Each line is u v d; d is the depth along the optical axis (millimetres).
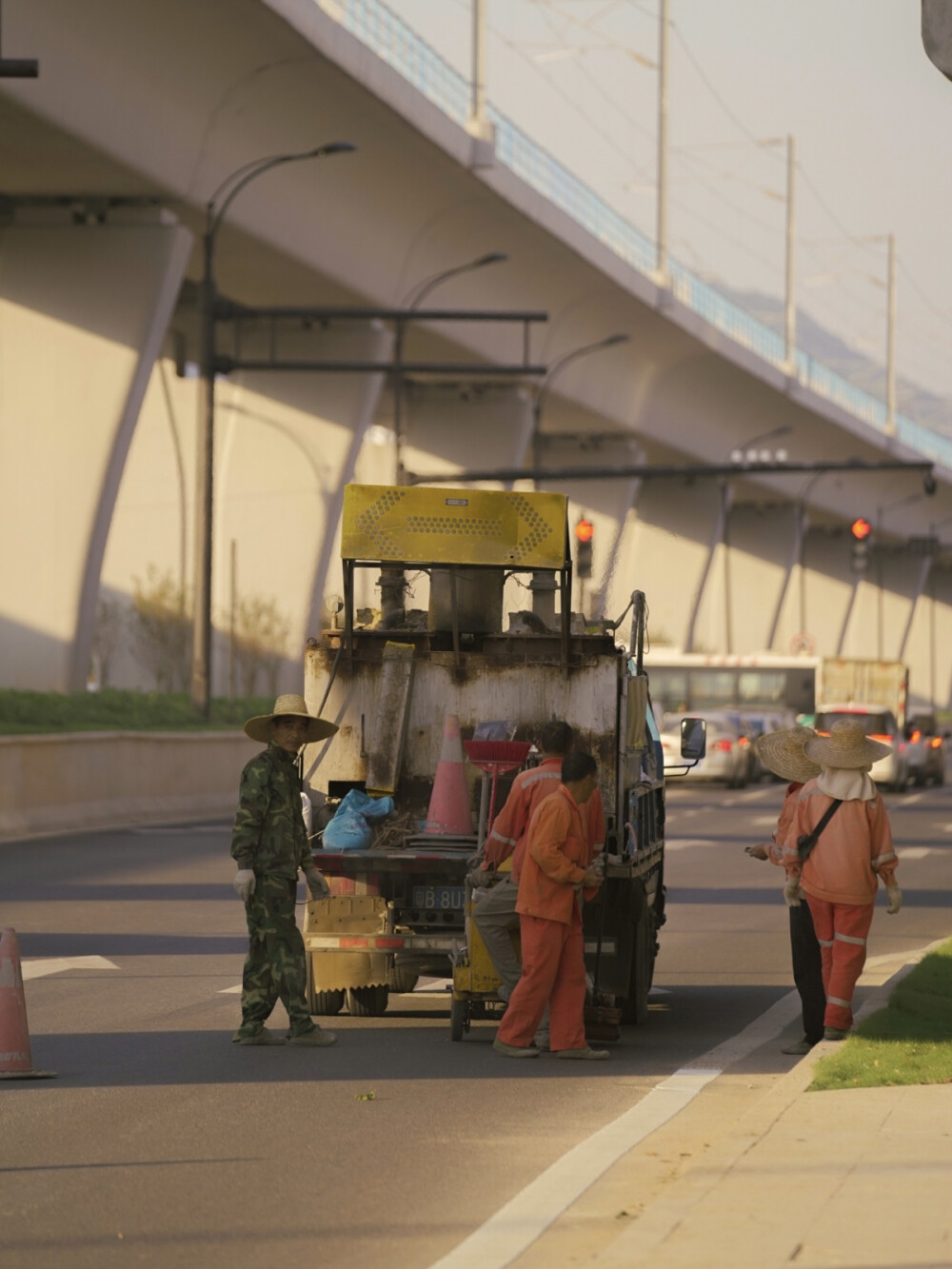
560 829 27438
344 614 34188
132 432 115250
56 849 66250
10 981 25844
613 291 172125
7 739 70750
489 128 133750
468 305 154750
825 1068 24094
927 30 22953
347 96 112188
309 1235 17406
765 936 45719
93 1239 17266
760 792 119000
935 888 59125
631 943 30812
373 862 30844
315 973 31000
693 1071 26656
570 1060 27703
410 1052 28234
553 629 34625
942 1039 26531
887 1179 17844
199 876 57438
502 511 33094
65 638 114438
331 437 144750
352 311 88750
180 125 105125
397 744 32688
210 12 97188
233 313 92250
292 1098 24250
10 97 90438
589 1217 17812
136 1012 31953
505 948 28625
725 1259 15047
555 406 190125
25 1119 22750
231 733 93125
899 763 120938
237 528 146625
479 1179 19734
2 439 114125
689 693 154750
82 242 112562
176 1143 21406
